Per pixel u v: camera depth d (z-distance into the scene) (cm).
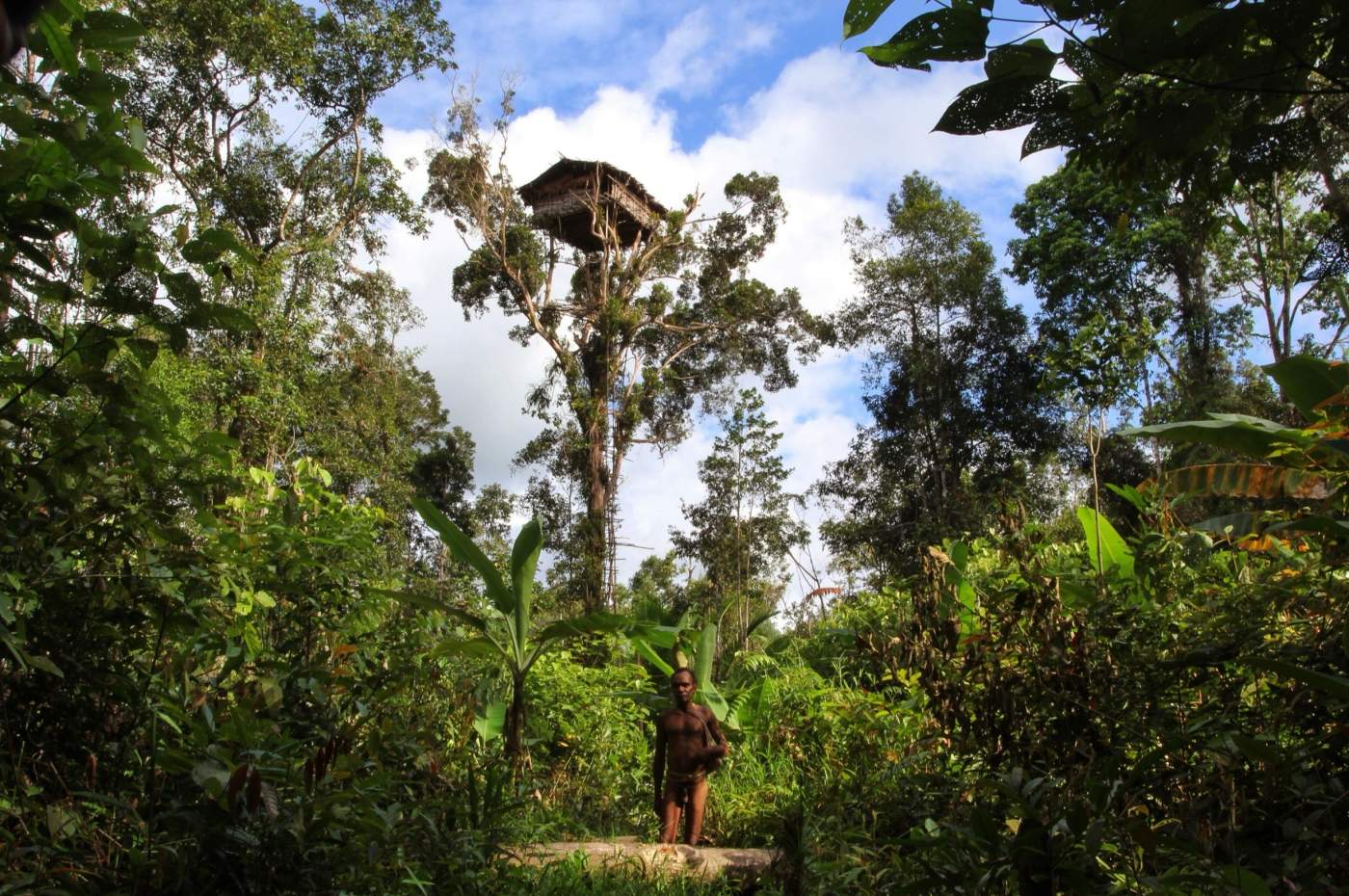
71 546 391
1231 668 402
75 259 345
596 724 924
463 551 794
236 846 338
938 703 454
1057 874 301
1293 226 2212
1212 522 533
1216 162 233
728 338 3659
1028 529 494
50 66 309
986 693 431
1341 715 346
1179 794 365
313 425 2592
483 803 529
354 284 2928
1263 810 338
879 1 184
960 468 3181
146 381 370
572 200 3547
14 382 345
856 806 579
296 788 364
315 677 470
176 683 440
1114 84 192
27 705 384
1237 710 374
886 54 191
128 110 2466
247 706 370
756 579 2992
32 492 360
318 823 350
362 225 2931
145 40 2395
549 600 1292
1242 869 271
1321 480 508
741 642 1419
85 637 395
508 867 498
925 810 490
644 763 936
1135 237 2691
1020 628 448
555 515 3291
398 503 2906
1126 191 248
